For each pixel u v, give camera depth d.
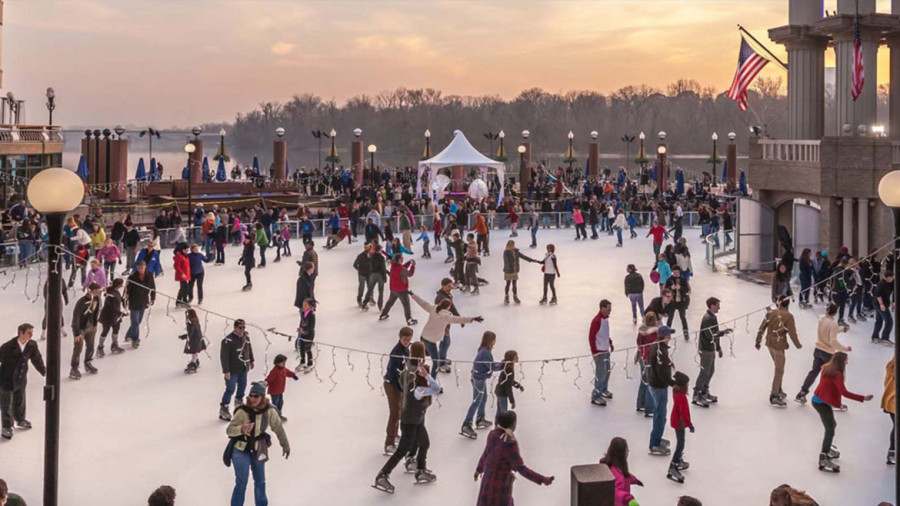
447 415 13.34
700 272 29.52
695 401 13.88
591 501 7.15
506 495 8.34
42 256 28.08
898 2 29.95
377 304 22.27
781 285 22.38
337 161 67.19
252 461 9.44
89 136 51.59
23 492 10.16
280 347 17.69
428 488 10.43
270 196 51.19
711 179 77.88
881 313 18.27
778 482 10.59
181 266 21.25
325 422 12.97
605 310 13.80
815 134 31.38
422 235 31.78
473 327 19.72
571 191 58.03
